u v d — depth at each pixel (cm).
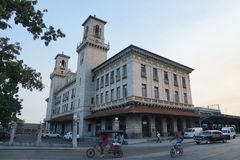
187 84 5022
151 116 3875
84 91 4956
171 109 4291
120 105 3950
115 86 4278
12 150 2209
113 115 3784
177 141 1709
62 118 6069
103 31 5641
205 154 1703
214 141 2997
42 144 2875
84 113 4812
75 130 2808
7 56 923
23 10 839
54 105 7850
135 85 3809
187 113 4359
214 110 6075
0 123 2812
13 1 808
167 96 4397
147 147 2608
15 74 931
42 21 906
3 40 921
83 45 5369
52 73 8200
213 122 5412
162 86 4328
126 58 4094
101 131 1898
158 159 1466
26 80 970
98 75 5022
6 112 2598
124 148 2492
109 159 1527
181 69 4950
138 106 3700
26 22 868
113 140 1797
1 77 805
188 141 3372
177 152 1655
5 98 2462
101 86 4800
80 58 5553
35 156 1716
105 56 5512
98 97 4847
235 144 2633
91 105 4956
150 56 4203
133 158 1548
